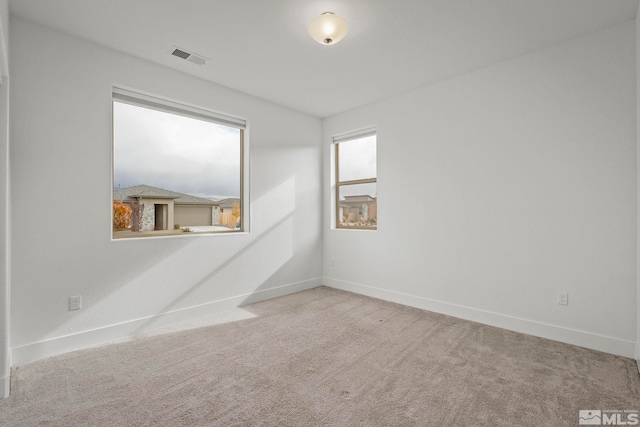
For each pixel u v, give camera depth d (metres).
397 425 1.56
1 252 1.80
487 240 2.96
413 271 3.51
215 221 3.51
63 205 2.38
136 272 2.76
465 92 3.10
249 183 3.66
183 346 2.47
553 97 2.58
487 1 2.06
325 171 4.45
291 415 1.64
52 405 1.71
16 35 2.20
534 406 1.70
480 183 3.00
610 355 2.29
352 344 2.51
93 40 2.52
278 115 3.93
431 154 3.35
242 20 2.28
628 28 2.26
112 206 2.64
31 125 2.25
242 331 2.78
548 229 2.61
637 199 2.19
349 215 4.30
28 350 2.22
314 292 4.11
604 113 2.36
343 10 2.16
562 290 2.55
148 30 2.39
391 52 2.72
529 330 2.70
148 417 1.62
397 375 2.03
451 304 3.20
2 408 1.68
